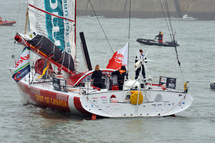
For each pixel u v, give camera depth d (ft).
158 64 355.56
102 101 153.69
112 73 163.63
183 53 459.73
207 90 238.48
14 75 175.73
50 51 169.17
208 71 320.09
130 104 155.53
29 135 138.51
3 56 385.09
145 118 157.58
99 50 457.68
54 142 130.82
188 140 134.10
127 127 146.00
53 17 189.06
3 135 139.03
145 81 171.73
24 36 160.86
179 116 169.58
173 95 160.15
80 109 154.30
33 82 182.91
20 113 172.65
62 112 168.96
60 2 189.16
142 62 176.96
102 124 149.38
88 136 136.46
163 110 159.74
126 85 160.56
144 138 134.92
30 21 186.09
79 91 157.48
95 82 163.53
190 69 329.11
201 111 182.80
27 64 176.65
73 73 181.16
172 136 137.80
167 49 500.74
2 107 186.29
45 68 180.24
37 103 182.29
